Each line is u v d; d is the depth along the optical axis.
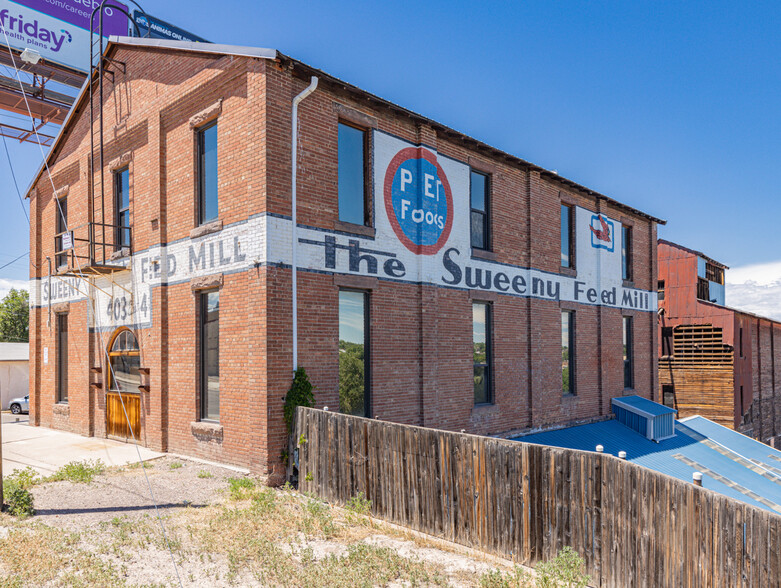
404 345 12.38
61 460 11.80
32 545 6.52
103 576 5.79
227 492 9.02
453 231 13.77
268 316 9.79
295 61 10.24
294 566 6.29
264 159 9.99
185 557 6.45
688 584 5.62
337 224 11.15
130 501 8.54
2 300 57.38
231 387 10.50
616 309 19.89
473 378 14.09
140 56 13.40
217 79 11.09
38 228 18.36
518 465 6.96
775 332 32.94
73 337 16.19
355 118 11.70
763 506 14.68
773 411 31.23
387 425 8.35
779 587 4.95
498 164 15.30
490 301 14.76
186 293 11.79
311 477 9.38
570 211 18.20
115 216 14.34
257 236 10.06
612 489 6.26
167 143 12.57
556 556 6.57
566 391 17.53
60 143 17.08
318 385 10.59
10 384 29.30
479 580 6.11
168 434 12.20
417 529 7.89
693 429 20.95
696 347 25.48
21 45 21.59
